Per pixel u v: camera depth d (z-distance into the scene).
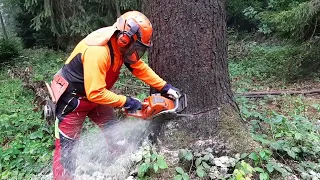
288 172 2.85
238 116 3.17
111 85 2.79
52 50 12.30
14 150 3.77
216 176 2.75
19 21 13.92
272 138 3.41
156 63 3.06
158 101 2.65
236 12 15.73
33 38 14.06
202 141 2.97
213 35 2.95
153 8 3.00
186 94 2.98
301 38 7.91
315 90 6.21
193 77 2.96
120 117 3.36
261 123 3.86
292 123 3.76
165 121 3.01
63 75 2.73
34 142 4.00
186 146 2.96
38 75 7.77
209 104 3.01
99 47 2.48
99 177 2.90
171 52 2.95
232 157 2.94
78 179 2.93
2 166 3.49
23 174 3.29
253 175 2.81
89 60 2.47
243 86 6.91
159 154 2.94
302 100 5.68
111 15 12.27
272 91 6.31
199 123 3.00
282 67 7.79
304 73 7.54
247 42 13.09
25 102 5.94
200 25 2.90
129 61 2.67
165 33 2.95
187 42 2.92
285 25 7.82
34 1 11.12
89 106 2.82
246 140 3.00
